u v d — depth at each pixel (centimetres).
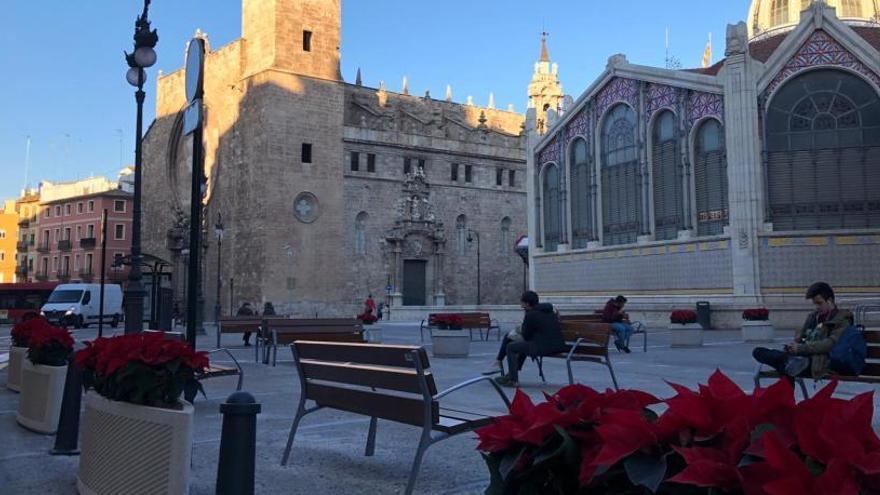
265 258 5619
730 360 1772
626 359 1822
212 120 6462
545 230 4412
